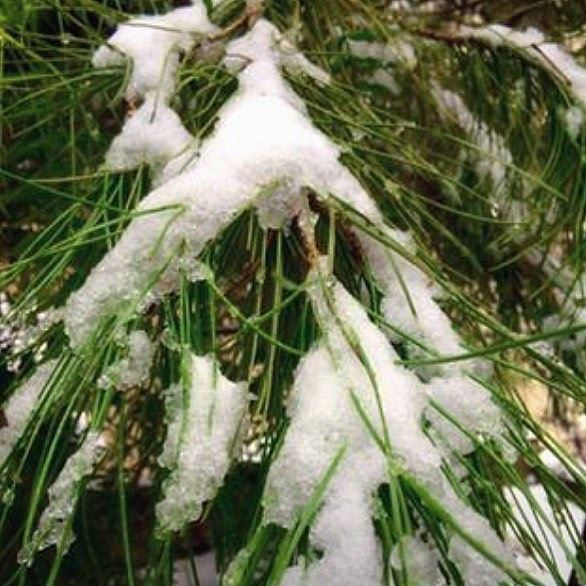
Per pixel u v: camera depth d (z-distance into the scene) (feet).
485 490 1.88
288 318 2.22
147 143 2.41
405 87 3.80
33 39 2.80
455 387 1.96
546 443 2.00
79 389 1.94
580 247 3.01
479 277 3.63
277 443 1.89
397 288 2.15
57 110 2.85
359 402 1.77
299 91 2.60
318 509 1.73
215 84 2.51
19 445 1.98
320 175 2.15
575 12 3.88
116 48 2.60
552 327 3.44
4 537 3.29
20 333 2.43
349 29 3.45
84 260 2.44
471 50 3.47
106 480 3.64
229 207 2.05
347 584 1.70
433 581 1.70
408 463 1.75
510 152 3.53
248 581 1.72
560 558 3.85
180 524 1.78
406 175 3.50
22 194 3.22
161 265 2.00
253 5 2.66
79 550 3.60
